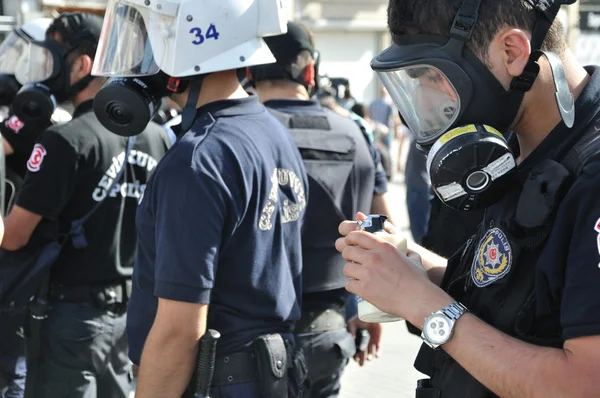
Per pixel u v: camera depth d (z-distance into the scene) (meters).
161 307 1.92
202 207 1.90
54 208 2.81
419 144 1.56
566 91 1.35
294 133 2.95
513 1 1.40
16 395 3.16
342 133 3.04
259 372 2.06
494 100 1.43
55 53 3.13
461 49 1.43
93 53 3.15
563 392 1.27
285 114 3.01
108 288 2.95
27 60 3.33
